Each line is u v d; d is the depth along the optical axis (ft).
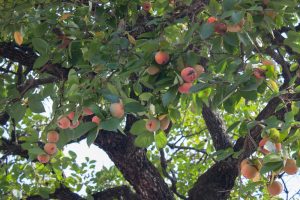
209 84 8.67
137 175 17.03
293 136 8.19
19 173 18.20
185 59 9.06
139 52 9.95
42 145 13.85
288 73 11.72
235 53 9.80
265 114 15.12
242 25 8.95
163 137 9.89
